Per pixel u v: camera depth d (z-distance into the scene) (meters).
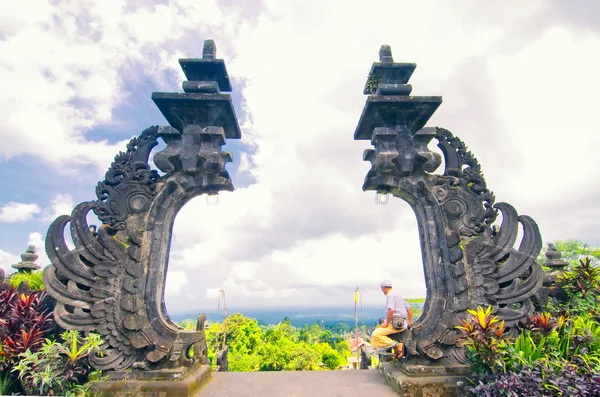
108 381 5.88
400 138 7.34
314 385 6.44
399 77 7.64
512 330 6.42
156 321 6.29
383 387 6.32
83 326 6.26
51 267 6.47
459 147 7.71
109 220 6.82
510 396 4.79
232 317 40.56
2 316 6.41
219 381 6.73
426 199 7.14
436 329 6.33
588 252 14.78
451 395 5.72
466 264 6.77
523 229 6.98
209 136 7.04
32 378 5.53
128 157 7.33
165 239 7.03
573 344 5.71
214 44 7.70
